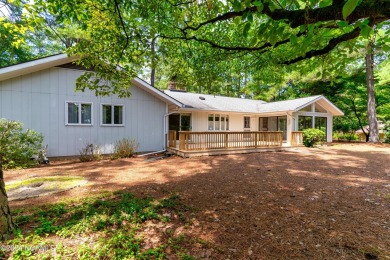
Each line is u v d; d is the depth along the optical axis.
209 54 5.95
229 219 3.42
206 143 10.92
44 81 9.23
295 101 17.28
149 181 5.82
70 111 9.81
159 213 3.64
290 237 2.86
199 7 4.86
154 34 5.38
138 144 11.25
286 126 17.12
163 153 11.49
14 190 5.00
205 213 3.65
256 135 11.99
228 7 4.34
